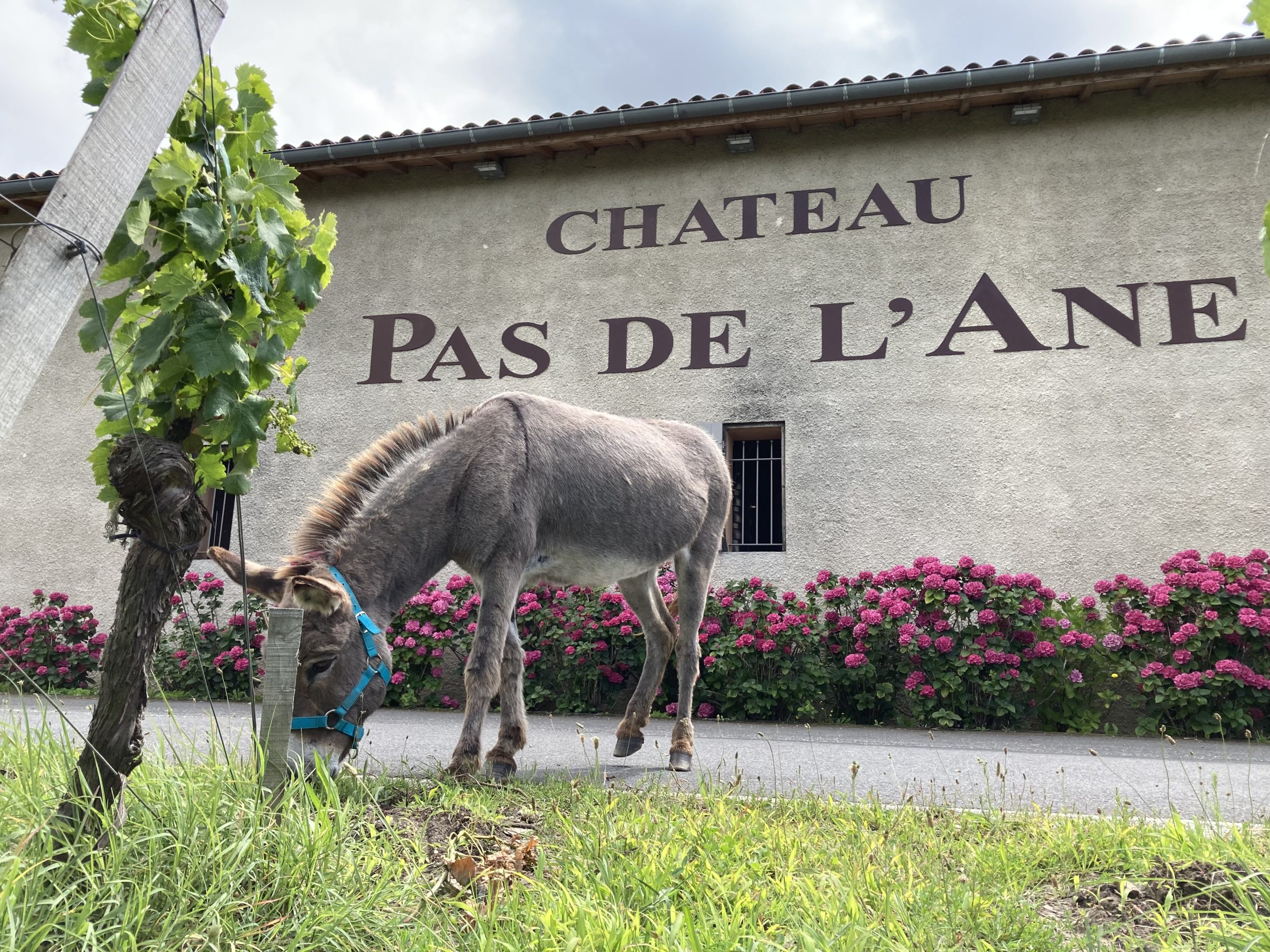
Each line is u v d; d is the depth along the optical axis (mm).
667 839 2967
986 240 9156
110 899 2037
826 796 4094
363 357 10484
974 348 8969
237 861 2254
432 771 4348
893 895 2492
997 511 8625
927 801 4137
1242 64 8266
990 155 9305
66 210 2041
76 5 2539
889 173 9523
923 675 7566
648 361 9766
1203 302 8570
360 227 10820
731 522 9734
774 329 9500
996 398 8828
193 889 2199
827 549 8922
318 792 3219
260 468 10336
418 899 2449
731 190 9906
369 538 3965
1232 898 2523
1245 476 8188
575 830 3027
